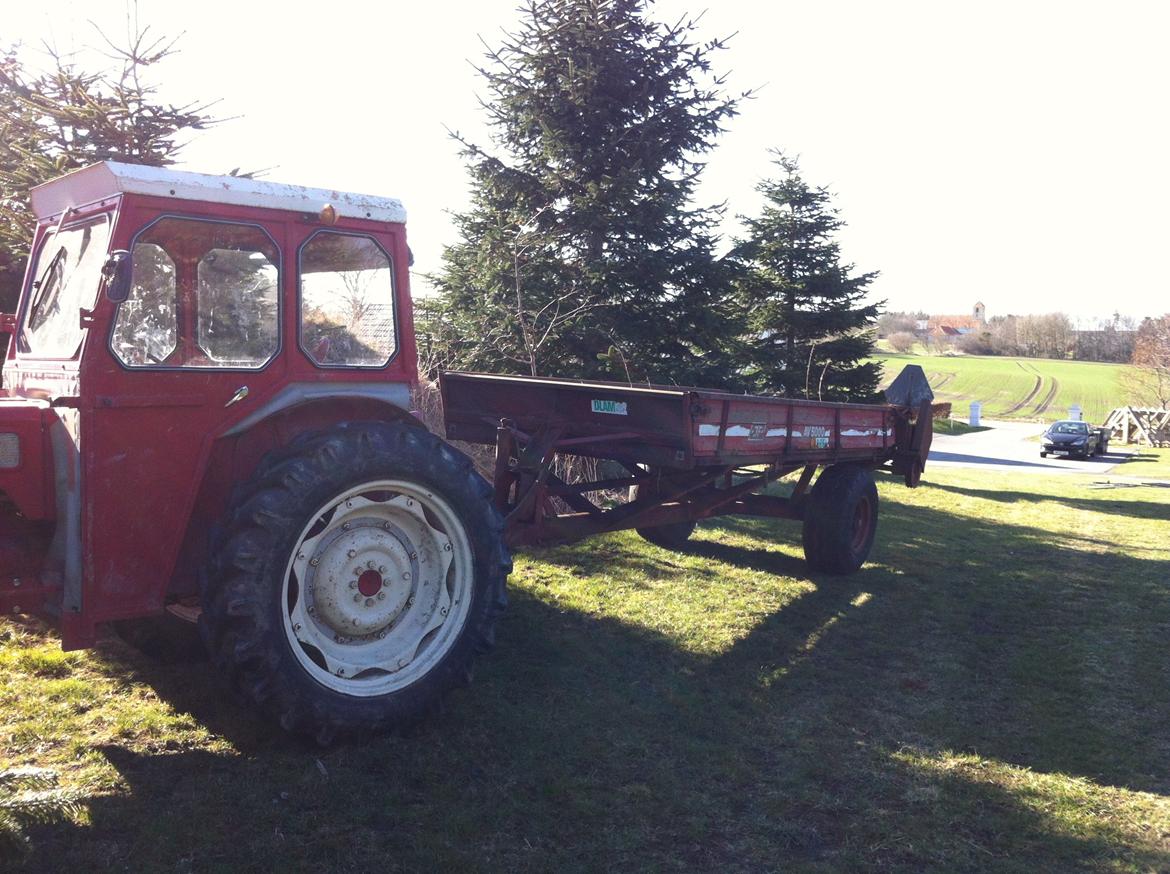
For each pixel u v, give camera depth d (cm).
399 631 383
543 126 1034
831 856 306
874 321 1755
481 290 1062
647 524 594
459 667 389
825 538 687
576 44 1043
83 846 286
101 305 333
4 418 331
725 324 1090
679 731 400
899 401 1719
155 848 287
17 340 413
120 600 343
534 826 315
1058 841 320
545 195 1065
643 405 505
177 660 443
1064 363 8850
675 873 292
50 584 346
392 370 413
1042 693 468
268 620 334
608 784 347
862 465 768
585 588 620
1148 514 1212
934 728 417
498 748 371
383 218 404
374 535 374
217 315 364
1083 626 595
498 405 588
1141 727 427
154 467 348
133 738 362
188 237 356
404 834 304
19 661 431
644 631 537
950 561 794
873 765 376
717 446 520
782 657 506
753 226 1767
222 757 350
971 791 356
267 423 388
